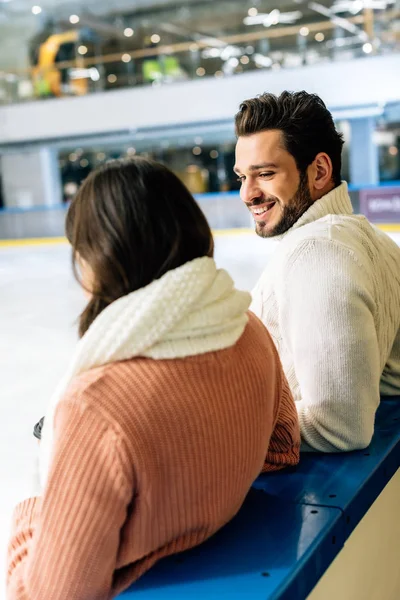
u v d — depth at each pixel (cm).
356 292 130
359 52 1505
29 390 471
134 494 87
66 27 1969
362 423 135
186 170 1955
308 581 104
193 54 1728
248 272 925
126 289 89
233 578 100
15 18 1942
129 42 1956
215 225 1501
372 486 131
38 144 1816
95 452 83
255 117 143
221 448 93
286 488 126
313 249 133
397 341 167
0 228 1670
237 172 151
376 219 1326
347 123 1656
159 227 89
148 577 102
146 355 87
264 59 1636
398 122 1620
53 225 1612
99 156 1972
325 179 148
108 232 88
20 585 93
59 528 86
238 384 95
